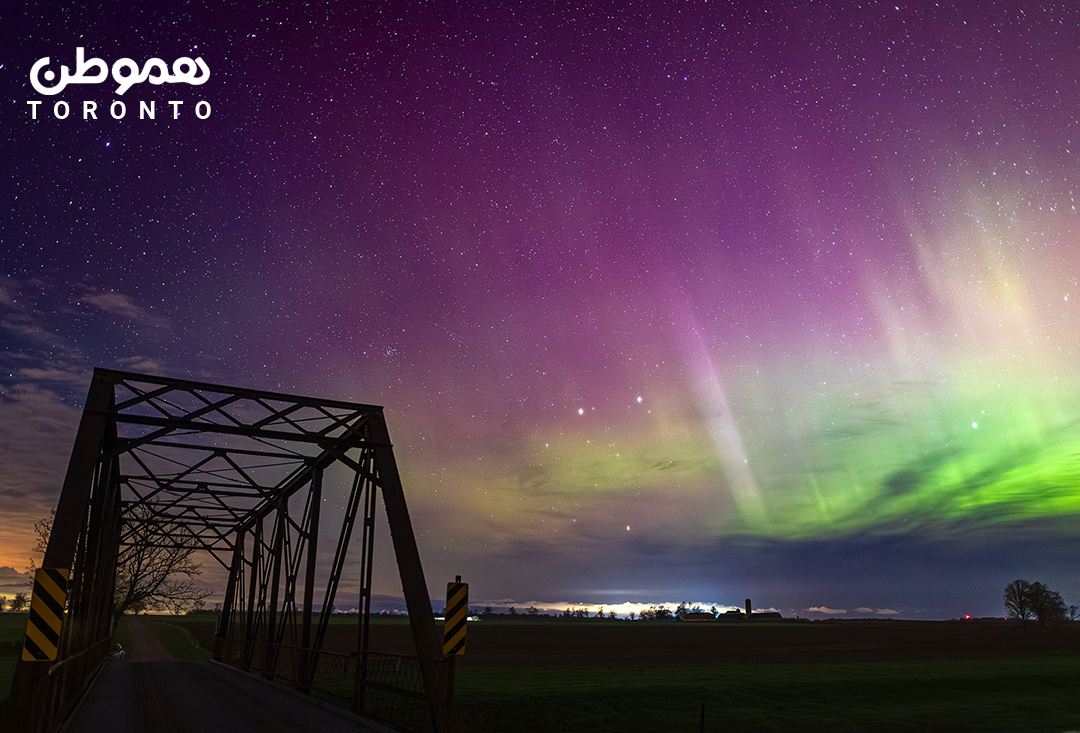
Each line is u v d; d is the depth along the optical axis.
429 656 11.95
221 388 15.01
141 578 54.16
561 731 24.58
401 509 14.19
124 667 28.89
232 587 32.22
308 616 17.78
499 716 25.61
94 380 13.62
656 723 26.30
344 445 15.21
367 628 14.18
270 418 15.02
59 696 11.41
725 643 82.88
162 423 13.84
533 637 90.81
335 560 16.97
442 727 10.73
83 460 12.37
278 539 22.47
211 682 21.41
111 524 22.08
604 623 151.75
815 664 51.34
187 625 108.56
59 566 10.71
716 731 25.66
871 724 27.31
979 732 26.39
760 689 33.34
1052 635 100.44
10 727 8.29
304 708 14.90
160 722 12.69
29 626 8.80
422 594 12.81
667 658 58.84
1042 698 34.22
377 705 13.62
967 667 47.06
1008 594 143.38
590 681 34.97
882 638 94.75
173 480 21.41
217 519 30.84
